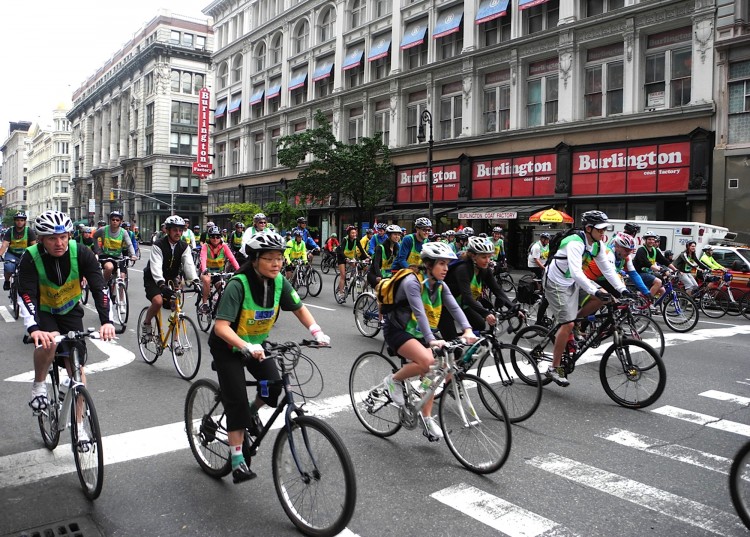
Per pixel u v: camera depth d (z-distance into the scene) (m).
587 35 22.59
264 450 4.70
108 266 10.60
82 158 90.88
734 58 18.98
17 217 11.30
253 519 3.61
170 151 64.19
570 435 5.14
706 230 16.53
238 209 36.88
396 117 30.55
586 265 6.27
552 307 6.27
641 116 20.97
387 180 29.58
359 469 4.36
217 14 48.62
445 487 4.05
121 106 74.94
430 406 4.69
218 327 3.62
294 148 29.08
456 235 11.63
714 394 6.48
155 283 7.42
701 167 19.72
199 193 65.69
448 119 28.44
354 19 33.97
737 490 3.44
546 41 23.86
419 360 4.54
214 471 4.16
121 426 5.25
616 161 21.97
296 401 5.90
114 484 4.09
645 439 5.05
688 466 4.46
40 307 4.52
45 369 4.42
